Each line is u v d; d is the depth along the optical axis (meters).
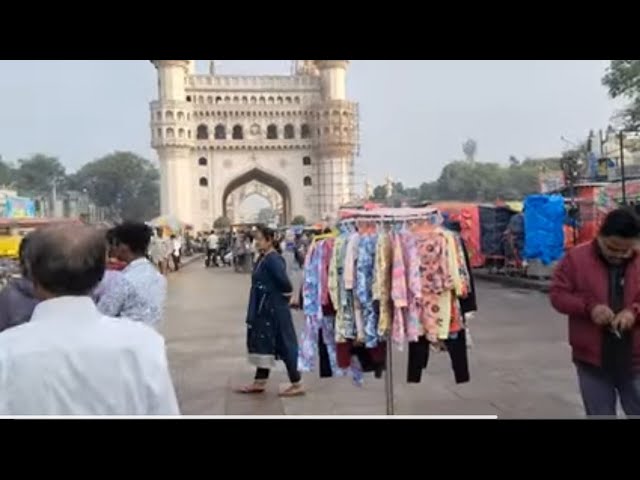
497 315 13.80
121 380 2.09
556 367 8.64
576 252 4.03
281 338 7.48
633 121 33.69
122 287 4.05
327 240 6.13
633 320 3.81
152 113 76.38
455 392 7.39
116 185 100.88
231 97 79.19
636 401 3.93
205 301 18.80
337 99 78.81
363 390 7.59
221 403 7.22
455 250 5.54
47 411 2.04
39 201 41.56
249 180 81.69
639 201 17.78
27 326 2.13
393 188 69.94
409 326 5.43
